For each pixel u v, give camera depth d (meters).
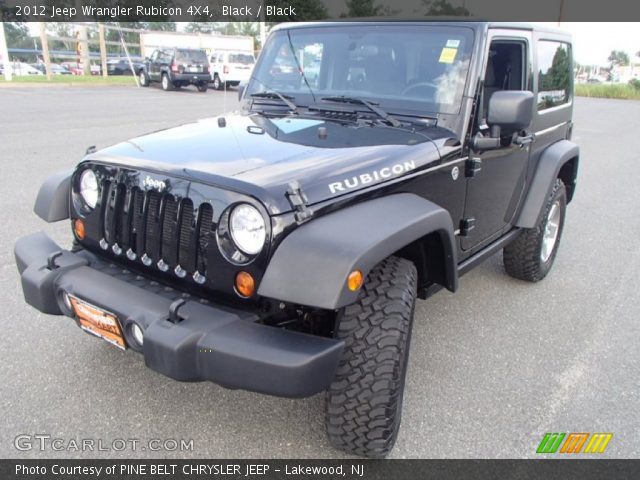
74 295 2.51
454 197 3.12
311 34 3.72
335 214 2.34
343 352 2.38
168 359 2.13
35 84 21.80
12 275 4.30
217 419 2.84
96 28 28.89
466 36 3.21
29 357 3.27
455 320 4.05
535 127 3.99
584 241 6.05
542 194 4.08
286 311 2.40
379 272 2.47
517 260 4.50
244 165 2.46
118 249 2.72
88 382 3.07
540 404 3.08
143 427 2.76
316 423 2.84
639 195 8.38
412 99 3.24
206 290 2.40
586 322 4.10
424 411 2.99
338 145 2.77
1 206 5.86
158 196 2.49
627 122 19.28
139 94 20.11
